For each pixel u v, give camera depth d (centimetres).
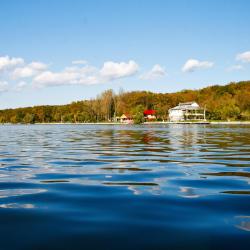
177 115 14325
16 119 17538
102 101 14850
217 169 1148
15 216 593
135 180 945
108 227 532
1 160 1430
